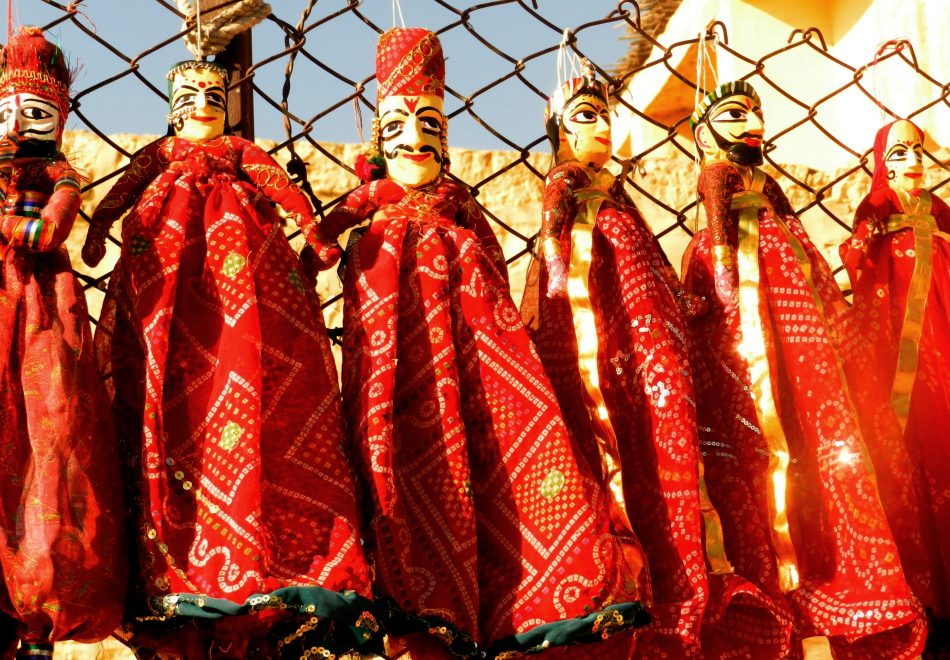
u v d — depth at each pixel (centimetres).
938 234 354
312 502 279
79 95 325
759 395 317
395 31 329
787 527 310
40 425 271
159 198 300
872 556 308
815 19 650
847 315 341
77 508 266
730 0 646
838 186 516
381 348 295
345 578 270
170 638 284
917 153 362
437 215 318
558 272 310
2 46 305
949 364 344
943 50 592
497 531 293
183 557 271
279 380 288
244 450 275
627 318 317
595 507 293
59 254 294
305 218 304
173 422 282
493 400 301
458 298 308
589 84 339
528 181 477
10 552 261
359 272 306
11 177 295
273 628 279
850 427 318
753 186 342
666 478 306
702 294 339
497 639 285
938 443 337
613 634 288
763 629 308
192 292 293
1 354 276
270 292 295
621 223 326
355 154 457
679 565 300
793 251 335
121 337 293
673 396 310
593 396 307
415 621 281
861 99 627
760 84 639
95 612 263
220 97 314
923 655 330
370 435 287
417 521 289
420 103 322
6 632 277
